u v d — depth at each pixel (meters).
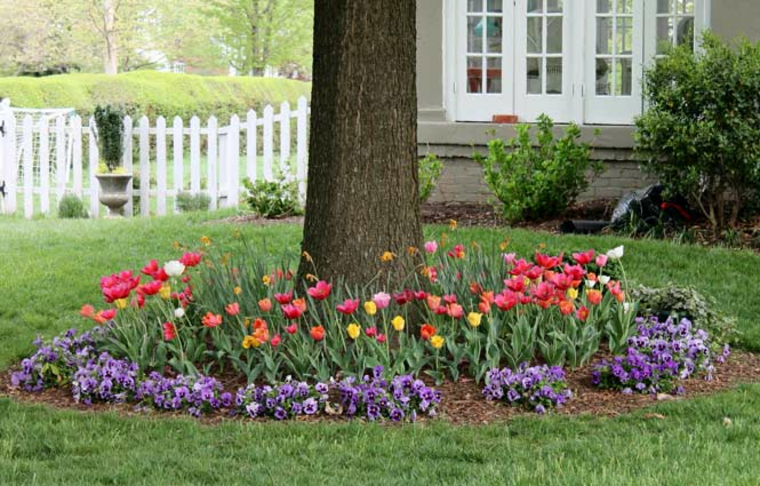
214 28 35.31
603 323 7.09
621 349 6.92
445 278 7.13
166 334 6.44
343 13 6.79
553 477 4.74
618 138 12.84
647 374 6.42
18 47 31.72
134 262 10.40
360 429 5.65
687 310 7.56
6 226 13.12
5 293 9.19
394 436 5.54
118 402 6.34
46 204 16.78
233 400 6.19
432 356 6.45
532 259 9.02
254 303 6.93
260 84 31.69
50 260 10.44
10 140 16.92
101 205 16.67
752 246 10.46
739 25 12.54
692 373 6.75
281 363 6.55
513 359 6.52
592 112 13.21
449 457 5.21
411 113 6.95
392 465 5.06
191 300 7.24
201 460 5.12
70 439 5.57
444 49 13.27
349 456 5.21
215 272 7.36
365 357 6.20
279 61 36.28
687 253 9.92
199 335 6.93
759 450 5.21
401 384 6.00
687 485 4.58
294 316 6.14
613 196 12.97
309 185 7.02
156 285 6.49
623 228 11.27
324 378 6.25
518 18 13.23
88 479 4.86
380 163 6.86
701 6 12.86
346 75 6.82
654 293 7.80
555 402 6.12
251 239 11.19
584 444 5.35
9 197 17.02
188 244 11.03
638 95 13.09
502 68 13.30
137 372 6.46
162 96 27.50
